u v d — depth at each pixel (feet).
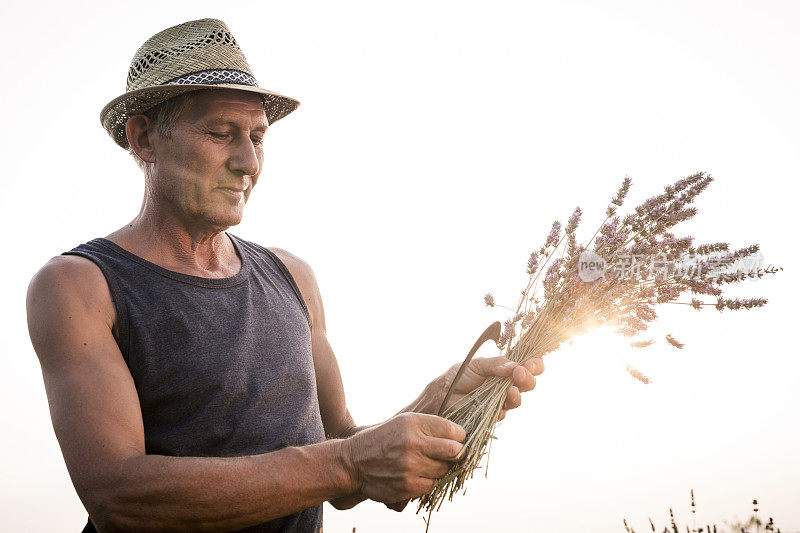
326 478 5.51
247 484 5.27
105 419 5.30
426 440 5.61
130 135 6.33
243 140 6.26
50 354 5.46
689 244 6.33
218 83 6.11
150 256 6.19
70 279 5.65
